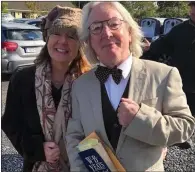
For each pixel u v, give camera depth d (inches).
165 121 69.1
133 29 77.2
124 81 74.9
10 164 165.8
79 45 88.0
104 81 75.7
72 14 87.3
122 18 74.7
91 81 78.1
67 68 90.2
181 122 70.4
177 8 1075.9
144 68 74.8
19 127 90.0
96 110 75.2
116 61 73.6
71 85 87.3
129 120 68.8
